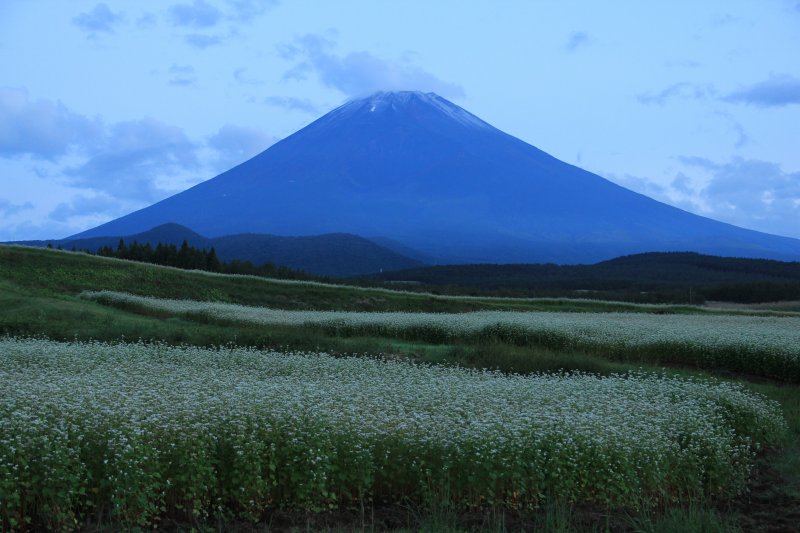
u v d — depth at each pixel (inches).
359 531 374.0
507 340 1168.2
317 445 416.2
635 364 1011.3
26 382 547.8
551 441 446.0
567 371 909.8
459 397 554.3
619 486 428.1
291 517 399.9
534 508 423.2
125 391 513.7
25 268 1878.7
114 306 1573.6
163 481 390.3
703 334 1116.5
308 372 753.0
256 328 1286.9
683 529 384.5
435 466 425.7
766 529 407.2
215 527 383.6
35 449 370.0
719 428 541.3
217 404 462.6
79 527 365.4
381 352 1013.2
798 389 877.8
